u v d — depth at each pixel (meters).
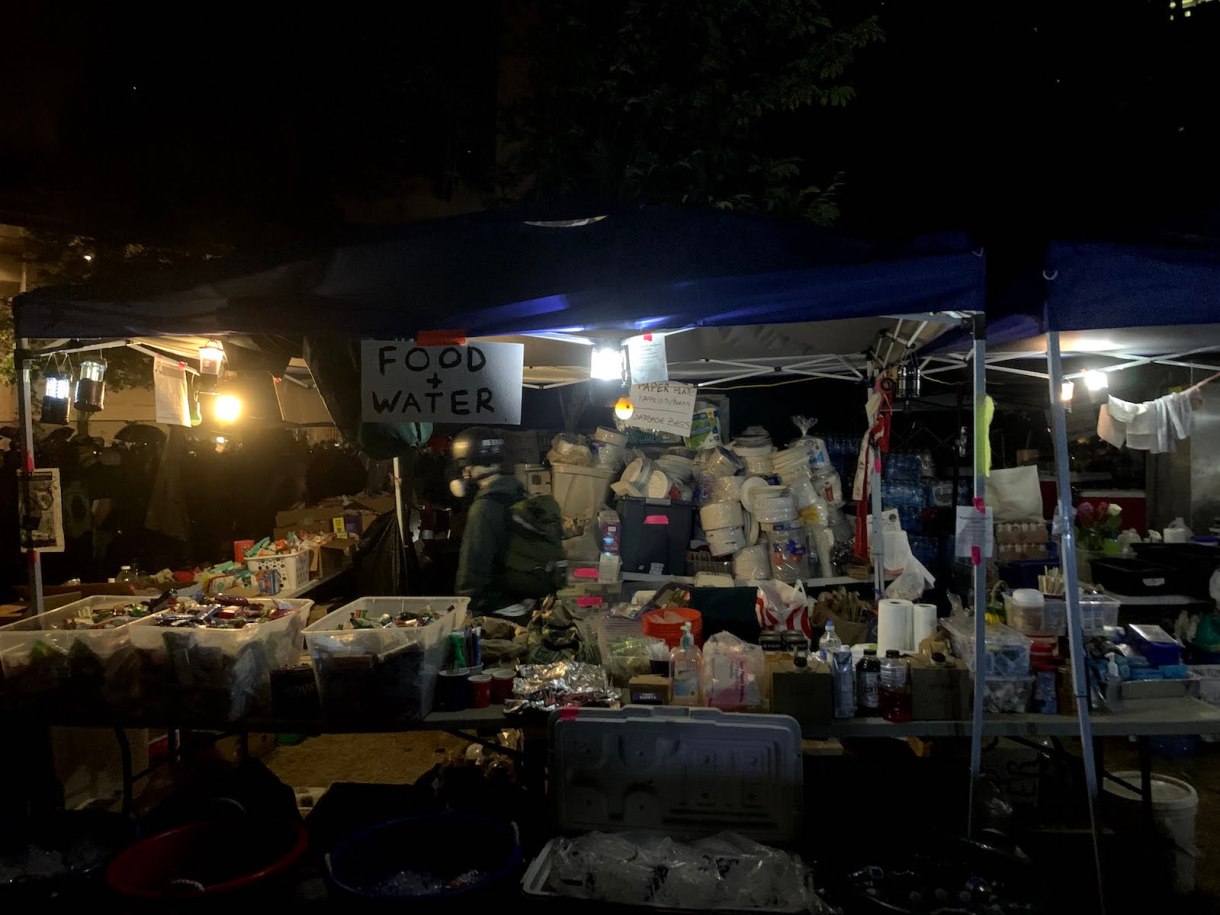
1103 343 4.60
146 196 9.37
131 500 8.06
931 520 6.55
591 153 7.98
